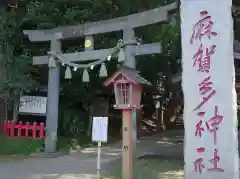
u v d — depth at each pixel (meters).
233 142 6.07
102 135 7.19
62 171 9.50
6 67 13.97
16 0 14.66
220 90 6.21
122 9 14.25
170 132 22.70
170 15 9.95
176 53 13.30
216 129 6.16
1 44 14.04
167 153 12.95
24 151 12.71
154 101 22.45
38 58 13.13
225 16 6.34
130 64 10.23
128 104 7.53
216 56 6.30
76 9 14.57
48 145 12.70
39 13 14.34
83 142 15.43
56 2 14.36
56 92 12.82
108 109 18.42
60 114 16.55
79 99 16.94
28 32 12.98
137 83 7.44
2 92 13.46
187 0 6.56
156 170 9.52
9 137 13.73
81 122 16.91
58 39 12.54
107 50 11.04
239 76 9.94
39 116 16.00
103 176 8.80
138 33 13.44
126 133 7.62
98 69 14.93
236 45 8.53
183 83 6.41
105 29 11.29
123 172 7.57
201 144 6.22
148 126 24.22
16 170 9.61
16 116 14.52
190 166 6.24
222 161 6.09
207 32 6.39
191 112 6.32
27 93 15.19
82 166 10.29
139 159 11.45
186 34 6.50
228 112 6.14
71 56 11.94
